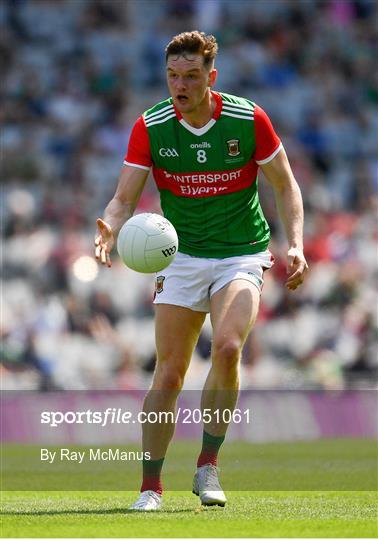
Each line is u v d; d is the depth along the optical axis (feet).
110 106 259.80
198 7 288.71
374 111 275.80
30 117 254.27
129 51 274.98
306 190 238.68
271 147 75.00
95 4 283.38
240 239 75.25
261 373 179.73
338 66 283.59
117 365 181.06
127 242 71.56
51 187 229.45
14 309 184.24
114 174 235.61
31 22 277.44
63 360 179.42
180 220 75.56
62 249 200.23
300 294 197.77
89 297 191.31
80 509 72.23
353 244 213.25
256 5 291.38
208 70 72.08
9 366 175.22
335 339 189.98
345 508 72.38
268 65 276.82
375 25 297.53
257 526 61.72
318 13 294.87
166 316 73.41
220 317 72.02
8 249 201.77
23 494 85.51
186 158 74.28
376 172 252.62
